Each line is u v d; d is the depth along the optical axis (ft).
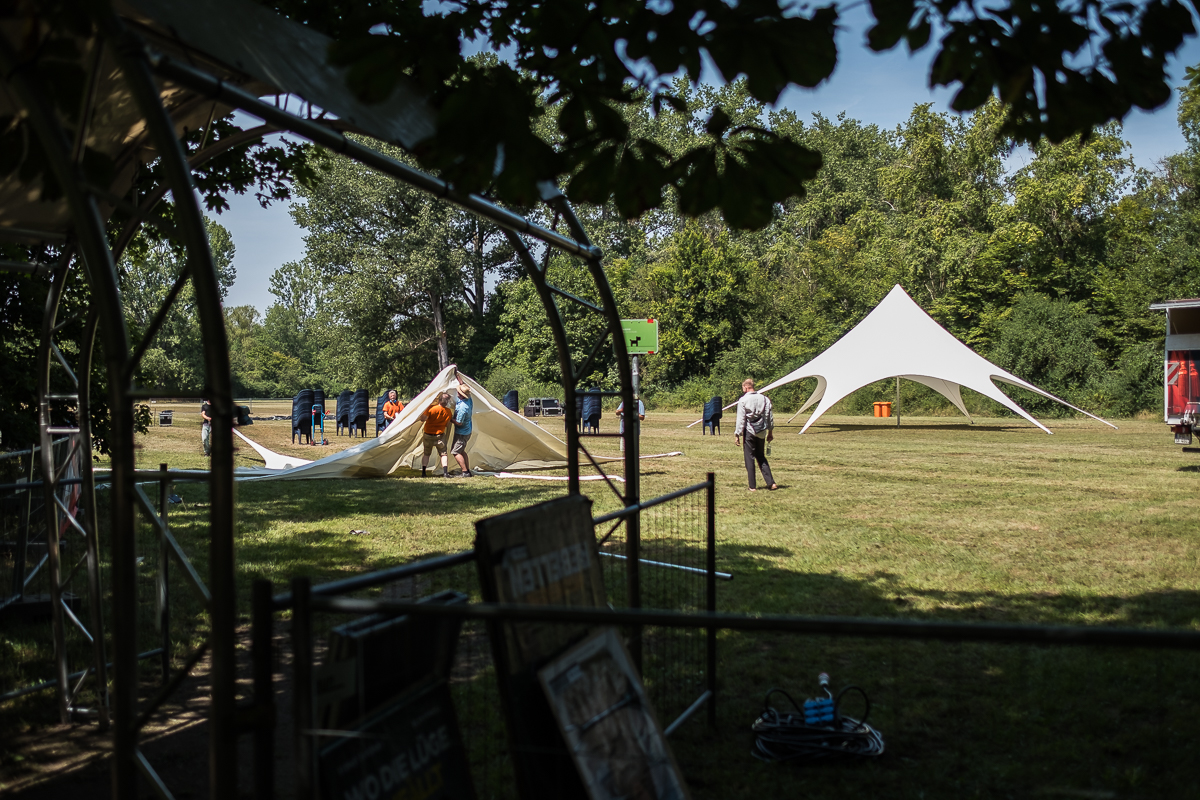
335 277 179.01
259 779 6.99
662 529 30.17
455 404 49.39
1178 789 11.50
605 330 14.14
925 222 156.25
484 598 8.70
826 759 12.66
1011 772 12.18
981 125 151.23
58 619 14.56
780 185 8.15
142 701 15.67
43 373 13.94
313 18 18.70
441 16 7.79
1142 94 8.46
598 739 9.05
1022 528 31.40
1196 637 5.20
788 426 97.50
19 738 14.01
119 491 7.64
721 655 17.31
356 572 25.26
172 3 8.23
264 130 11.21
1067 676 15.90
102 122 11.18
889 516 33.99
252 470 49.01
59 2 6.72
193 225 6.82
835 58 7.72
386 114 9.61
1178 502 37.24
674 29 7.61
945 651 17.46
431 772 8.36
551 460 54.70
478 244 186.91
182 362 198.18
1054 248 150.61
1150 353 114.52
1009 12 8.27
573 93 8.15
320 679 7.41
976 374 82.58
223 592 6.94
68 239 13.29
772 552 27.04
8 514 18.60
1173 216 143.43
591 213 186.91
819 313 171.63
